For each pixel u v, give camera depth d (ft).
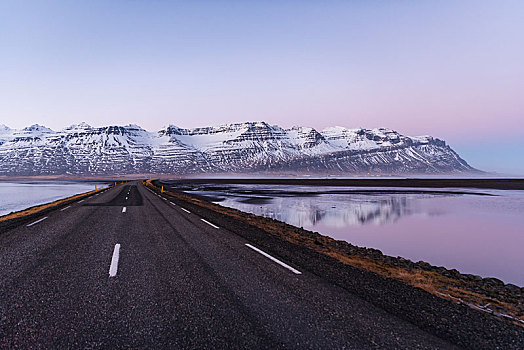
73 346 11.37
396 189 246.88
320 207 109.81
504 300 22.36
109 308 14.70
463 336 12.86
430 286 21.44
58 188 254.47
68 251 26.37
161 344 11.53
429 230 66.28
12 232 35.96
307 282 19.11
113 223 43.29
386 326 13.38
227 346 11.43
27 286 17.63
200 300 15.83
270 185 319.47
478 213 98.22
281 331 12.66
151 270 20.99
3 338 11.90
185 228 39.40
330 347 11.50
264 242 32.19
